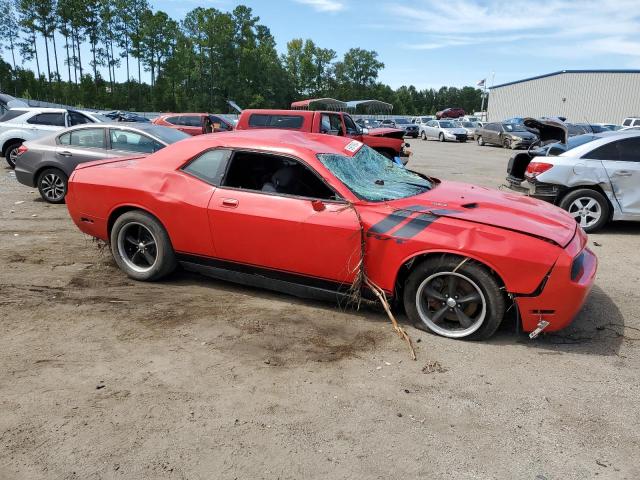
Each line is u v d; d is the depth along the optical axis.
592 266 3.96
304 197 4.16
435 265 3.77
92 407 2.89
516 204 4.34
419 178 5.16
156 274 4.85
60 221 7.52
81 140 8.57
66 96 65.69
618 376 3.41
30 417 2.79
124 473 2.39
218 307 4.39
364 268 3.96
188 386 3.14
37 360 3.40
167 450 2.55
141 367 3.36
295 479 2.38
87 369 3.31
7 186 10.65
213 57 73.56
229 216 4.31
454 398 3.10
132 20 76.00
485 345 3.81
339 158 4.51
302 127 11.98
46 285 4.81
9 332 3.81
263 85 78.25
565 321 3.64
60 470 2.40
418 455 2.57
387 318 4.23
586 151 7.66
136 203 4.72
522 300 3.61
